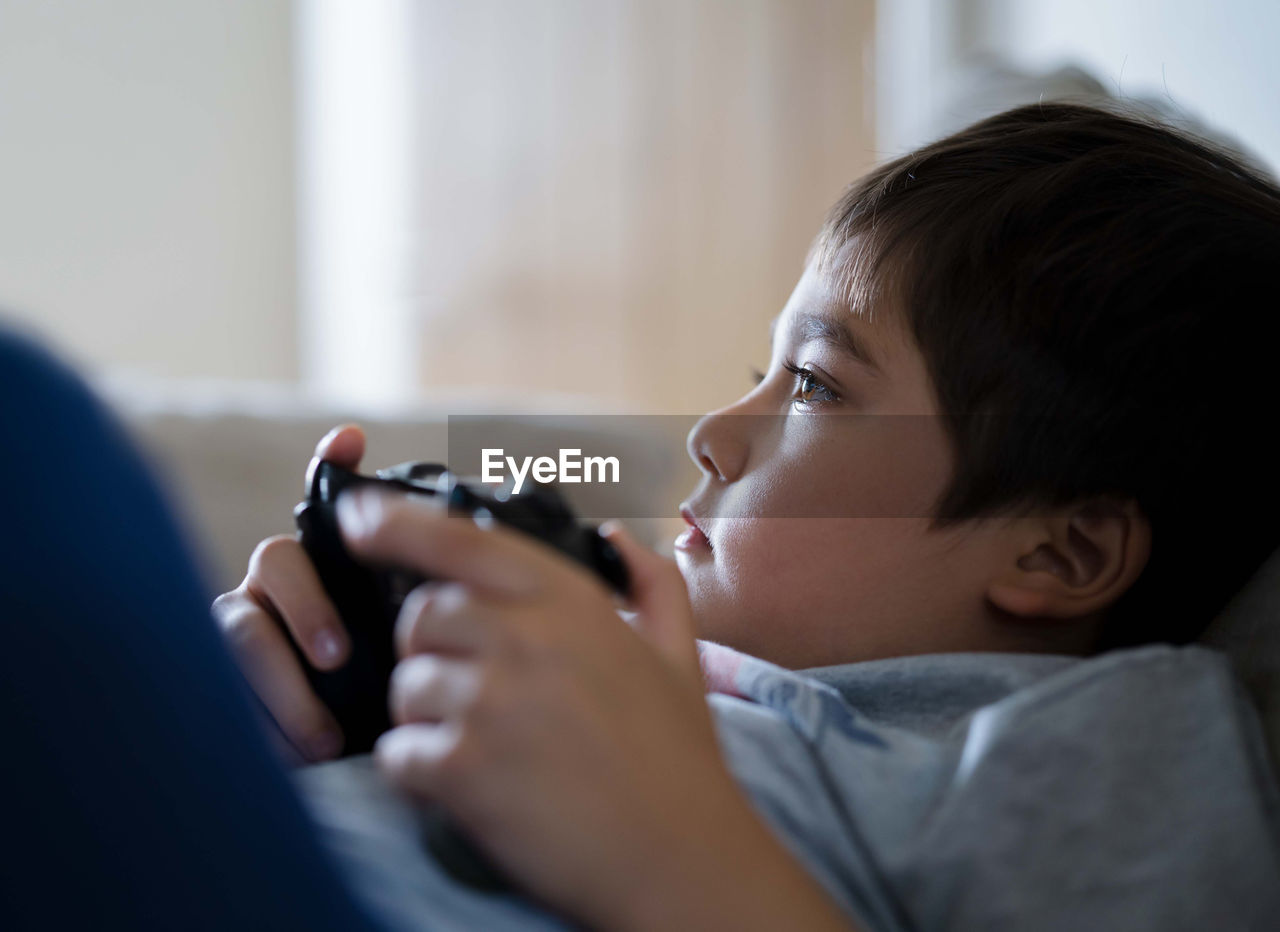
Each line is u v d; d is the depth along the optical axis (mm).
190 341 3234
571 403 1751
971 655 554
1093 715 464
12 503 216
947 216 636
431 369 3361
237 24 3191
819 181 3182
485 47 3260
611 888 307
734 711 500
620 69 3223
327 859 258
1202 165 677
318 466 479
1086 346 597
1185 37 1385
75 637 220
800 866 341
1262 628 600
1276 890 449
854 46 3137
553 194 3281
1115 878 434
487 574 325
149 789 227
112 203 3143
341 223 3324
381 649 476
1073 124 699
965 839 437
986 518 604
